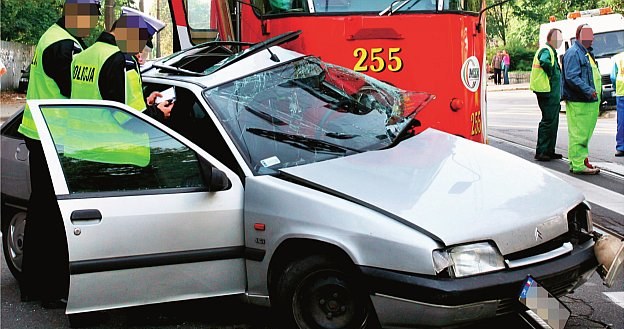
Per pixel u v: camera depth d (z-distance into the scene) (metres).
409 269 3.92
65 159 4.47
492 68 42.81
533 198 4.41
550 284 4.11
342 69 5.83
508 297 3.96
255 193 4.52
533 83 10.85
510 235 4.05
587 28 9.70
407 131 5.29
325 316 4.29
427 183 4.41
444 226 3.97
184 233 4.50
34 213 5.02
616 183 9.30
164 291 4.52
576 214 4.61
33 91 5.27
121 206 4.42
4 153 5.86
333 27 7.09
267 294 4.54
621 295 5.29
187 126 5.08
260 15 7.45
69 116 4.57
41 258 5.07
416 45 6.99
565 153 11.86
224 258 4.57
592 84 9.77
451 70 7.02
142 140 4.62
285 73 5.42
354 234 4.07
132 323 5.00
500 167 4.80
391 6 6.99
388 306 4.00
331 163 4.66
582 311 4.98
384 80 7.05
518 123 16.98
